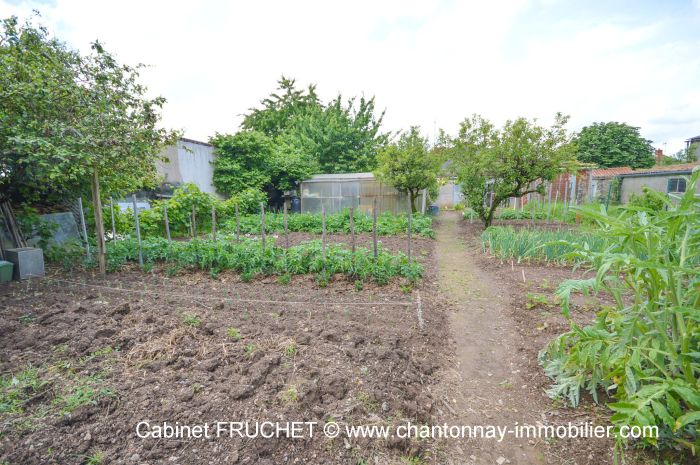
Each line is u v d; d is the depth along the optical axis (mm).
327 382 2570
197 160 13164
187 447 1953
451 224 13555
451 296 5059
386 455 2059
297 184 16344
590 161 25562
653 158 25391
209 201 11656
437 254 8062
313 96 27781
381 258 5457
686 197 1944
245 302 4344
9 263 5184
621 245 2254
